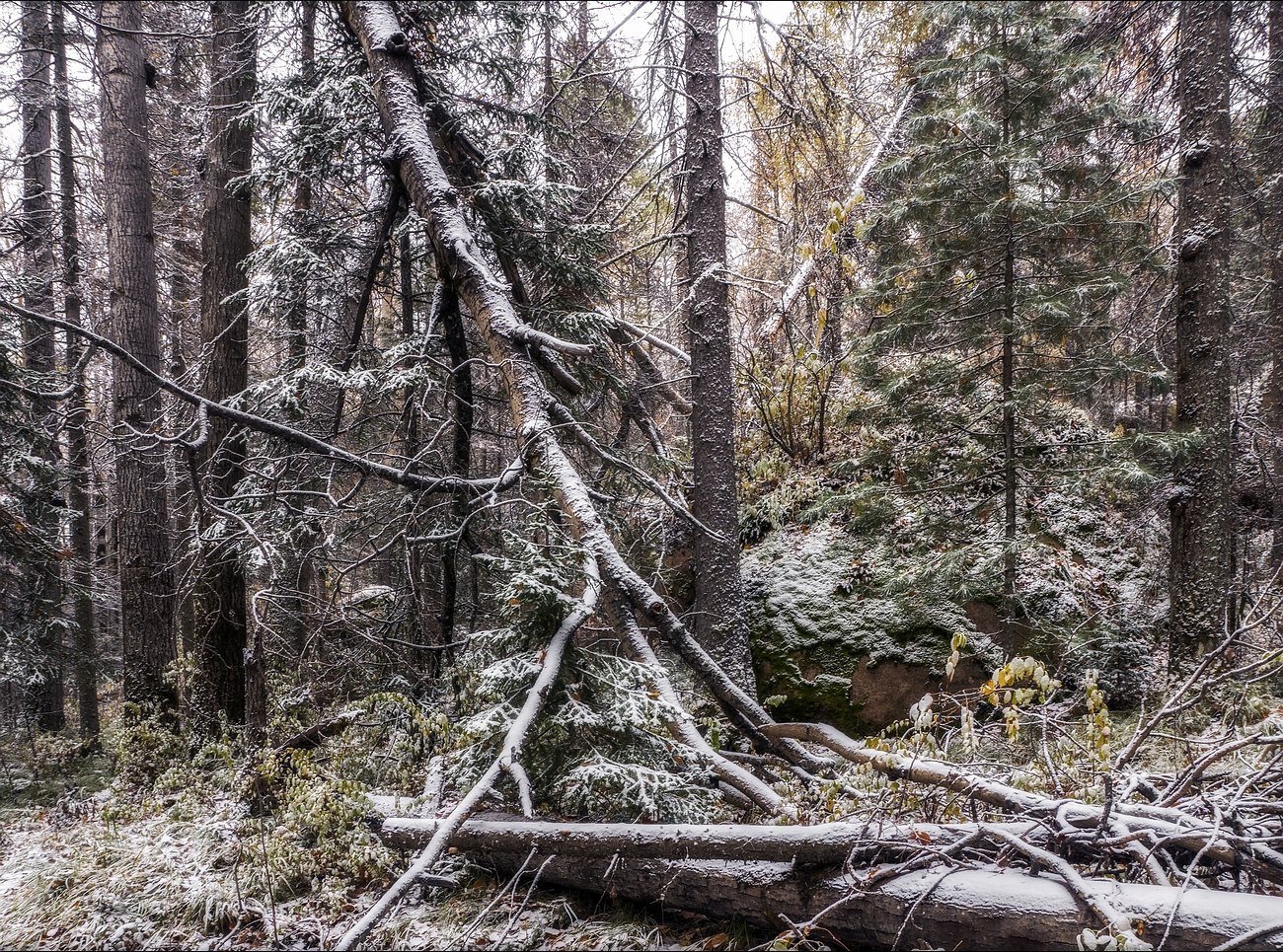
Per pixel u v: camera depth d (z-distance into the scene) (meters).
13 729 8.84
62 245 9.23
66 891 3.84
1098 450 5.34
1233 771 3.28
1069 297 5.00
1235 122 7.70
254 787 4.45
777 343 9.67
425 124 6.05
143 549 6.84
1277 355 7.61
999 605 6.17
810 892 2.67
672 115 7.50
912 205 5.53
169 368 8.62
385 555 7.12
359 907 3.34
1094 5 8.62
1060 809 2.63
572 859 3.25
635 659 4.53
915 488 5.97
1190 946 2.07
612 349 7.28
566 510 4.79
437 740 4.53
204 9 8.09
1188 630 6.00
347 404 6.89
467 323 6.88
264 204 7.64
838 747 4.36
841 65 8.63
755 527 7.94
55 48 8.90
